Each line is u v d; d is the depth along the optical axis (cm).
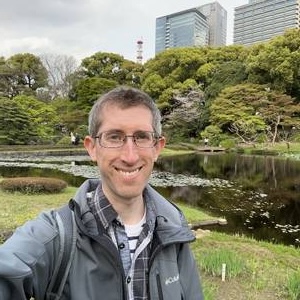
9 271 86
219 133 3419
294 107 3109
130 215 115
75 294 99
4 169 1803
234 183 1501
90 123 120
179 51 4200
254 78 3481
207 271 463
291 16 6419
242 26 7088
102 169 113
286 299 401
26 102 3600
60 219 104
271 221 911
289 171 1905
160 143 123
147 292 111
